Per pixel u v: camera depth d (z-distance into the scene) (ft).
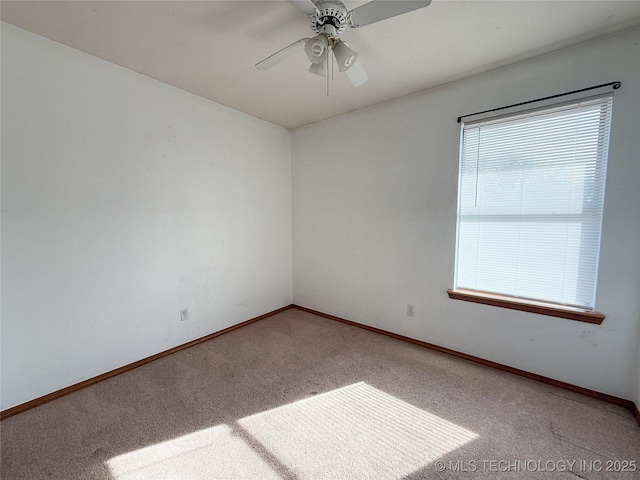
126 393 6.40
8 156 5.51
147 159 7.54
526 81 6.56
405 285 8.92
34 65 5.72
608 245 5.83
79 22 5.34
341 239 10.45
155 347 7.97
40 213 5.93
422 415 5.67
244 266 10.32
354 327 10.19
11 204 5.58
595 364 6.11
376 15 4.25
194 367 7.51
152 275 7.82
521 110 6.64
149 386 6.66
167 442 5.01
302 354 8.20
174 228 8.23
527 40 5.79
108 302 7.01
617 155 5.65
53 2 4.81
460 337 7.95
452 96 7.62
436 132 7.97
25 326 5.84
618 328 5.84
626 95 5.52
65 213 6.25
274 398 6.23
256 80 7.57
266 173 10.89
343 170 10.16
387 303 9.39
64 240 6.26
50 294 6.13
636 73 5.42
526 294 6.99
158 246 7.90
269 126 10.90
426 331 8.59
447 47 6.04
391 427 5.36
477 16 5.10
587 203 6.10
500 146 7.07
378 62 6.61
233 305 10.02
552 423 5.40
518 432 5.19
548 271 6.66
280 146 11.40
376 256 9.54
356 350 8.44
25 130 5.67
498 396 6.24
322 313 11.37
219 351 8.40
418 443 4.98
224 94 8.45
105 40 5.90
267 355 8.14
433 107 7.97
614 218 5.75
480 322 7.57
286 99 8.75
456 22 5.26
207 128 8.87
